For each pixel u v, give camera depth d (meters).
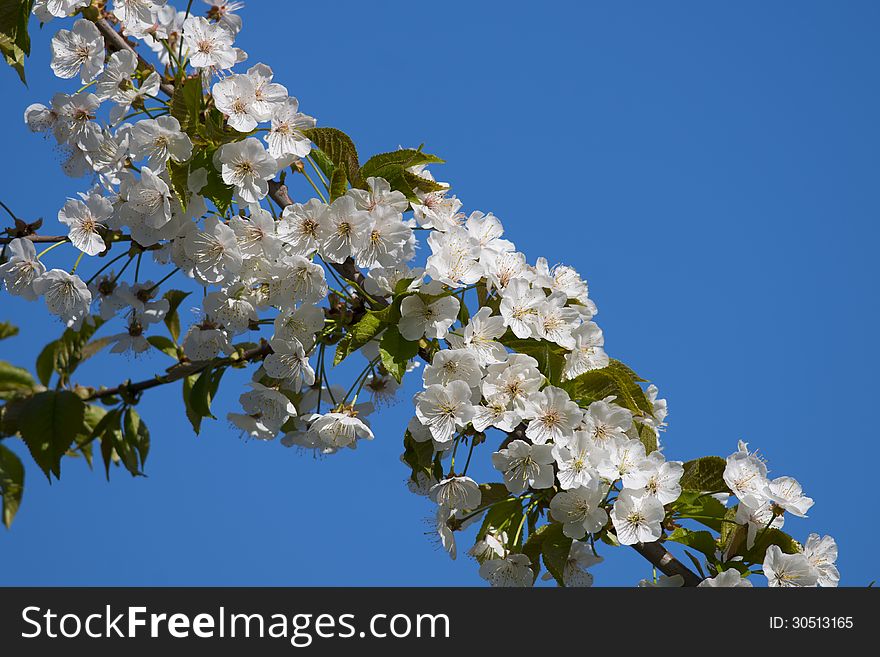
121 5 5.48
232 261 4.95
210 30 5.30
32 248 5.17
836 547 4.95
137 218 5.03
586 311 5.41
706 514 5.04
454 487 5.00
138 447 5.31
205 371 5.22
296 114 5.01
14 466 5.18
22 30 5.63
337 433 5.18
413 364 5.82
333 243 4.86
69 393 4.95
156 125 4.88
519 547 5.14
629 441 4.84
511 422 4.82
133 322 5.55
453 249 4.91
